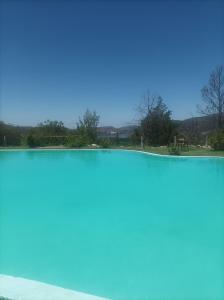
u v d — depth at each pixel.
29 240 6.76
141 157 21.44
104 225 7.71
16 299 4.13
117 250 6.18
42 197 10.65
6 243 6.60
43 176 14.59
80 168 16.86
